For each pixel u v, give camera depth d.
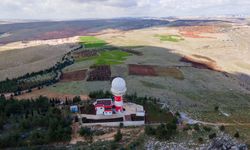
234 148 65.94
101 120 72.44
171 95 112.00
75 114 75.81
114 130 69.06
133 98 87.44
